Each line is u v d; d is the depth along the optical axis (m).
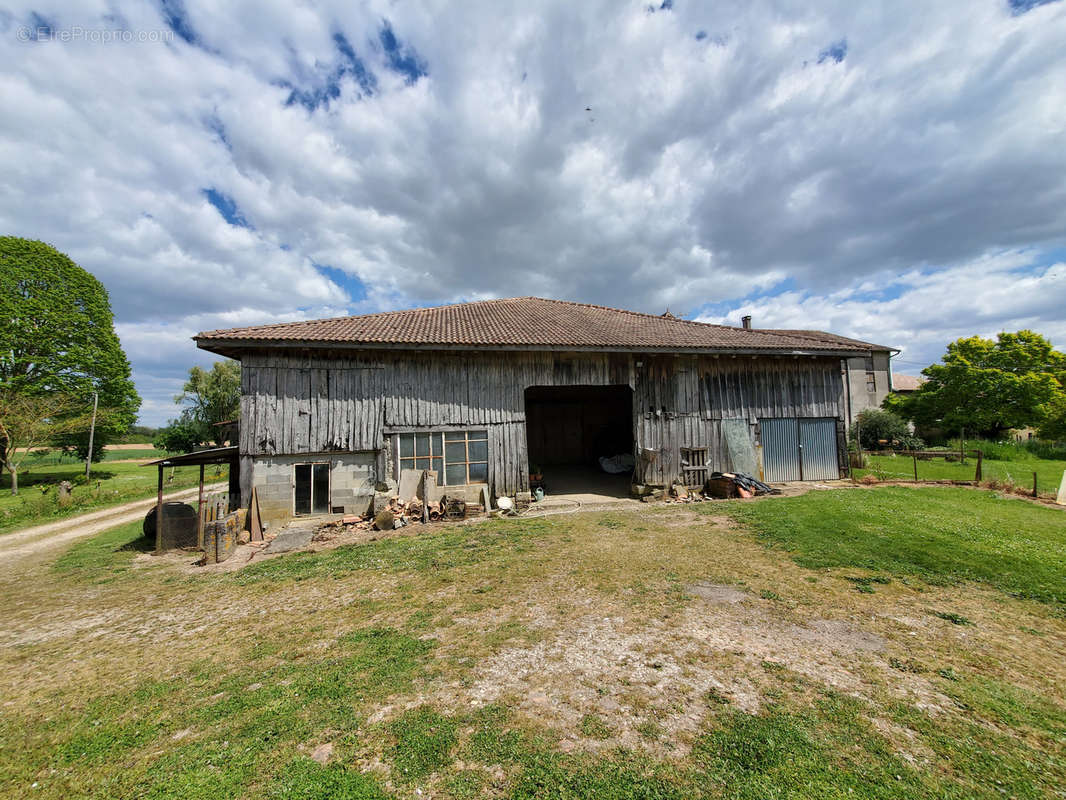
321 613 5.51
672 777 2.62
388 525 10.12
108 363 27.34
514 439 12.41
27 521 14.41
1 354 23.00
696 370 13.91
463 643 4.48
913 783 2.54
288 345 10.49
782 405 14.46
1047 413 20.98
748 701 3.37
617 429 20.42
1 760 3.09
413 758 2.86
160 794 2.68
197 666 4.34
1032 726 3.04
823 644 4.24
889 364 26.59
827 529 8.04
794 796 2.46
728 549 7.36
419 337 11.40
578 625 4.78
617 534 8.70
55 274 25.58
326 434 11.09
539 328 13.51
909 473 15.22
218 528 8.26
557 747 2.91
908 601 5.15
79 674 4.30
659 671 3.83
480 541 8.58
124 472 29.70
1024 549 6.58
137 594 6.68
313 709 3.47
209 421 33.91
